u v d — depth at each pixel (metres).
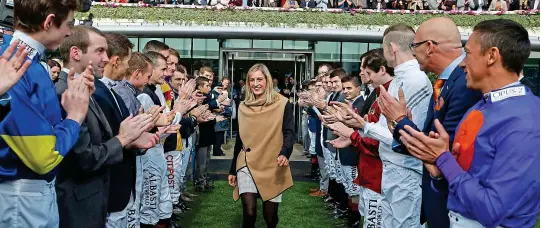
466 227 2.18
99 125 2.94
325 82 7.82
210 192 7.78
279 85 15.30
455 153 2.19
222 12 14.94
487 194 1.97
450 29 2.74
